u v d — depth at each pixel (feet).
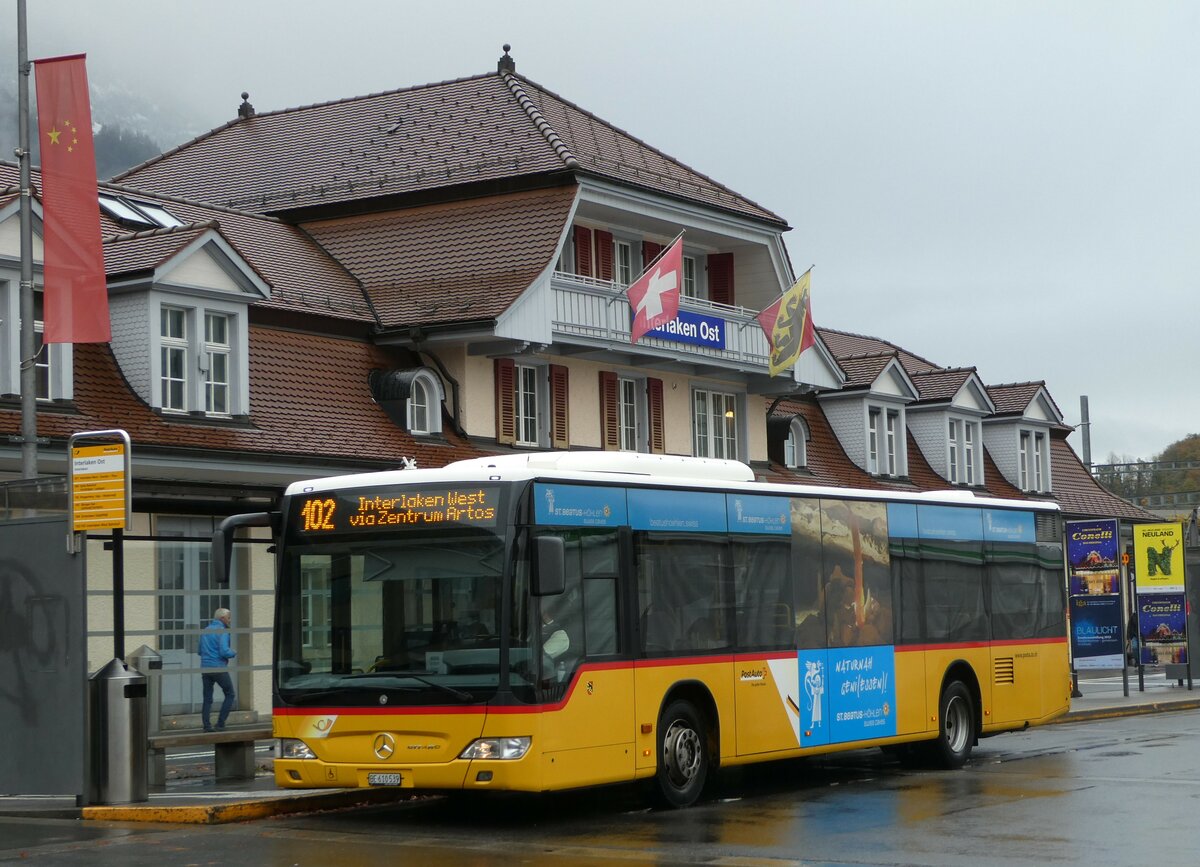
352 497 51.60
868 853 43.29
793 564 61.57
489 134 123.34
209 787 60.85
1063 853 42.83
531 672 48.78
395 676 49.85
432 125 128.88
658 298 114.21
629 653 52.85
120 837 48.49
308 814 54.70
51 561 55.36
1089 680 152.76
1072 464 194.18
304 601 51.83
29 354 66.64
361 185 123.13
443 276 112.68
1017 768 68.33
